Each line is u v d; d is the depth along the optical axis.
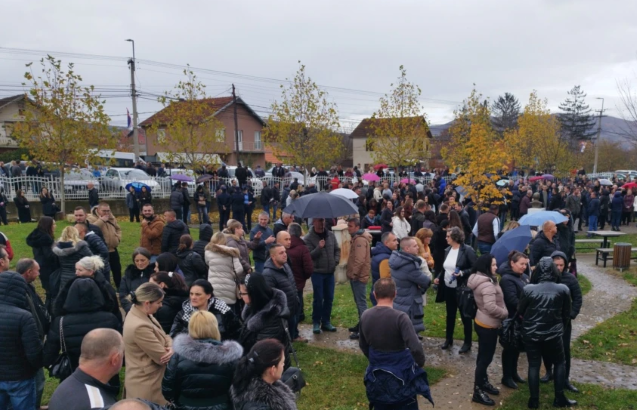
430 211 11.73
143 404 2.50
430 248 10.67
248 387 3.37
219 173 26.30
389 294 4.61
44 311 5.33
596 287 11.68
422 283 6.56
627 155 57.75
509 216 25.14
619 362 7.12
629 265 13.70
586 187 25.00
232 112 50.25
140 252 6.34
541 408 5.70
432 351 7.55
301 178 29.12
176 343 3.88
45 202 17.89
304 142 28.77
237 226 8.45
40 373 5.16
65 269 6.62
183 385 3.79
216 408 3.77
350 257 8.12
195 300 5.03
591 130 80.62
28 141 18.67
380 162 31.14
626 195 22.64
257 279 5.31
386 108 30.42
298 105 28.42
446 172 34.50
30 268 5.22
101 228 9.23
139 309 4.48
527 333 5.57
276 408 3.31
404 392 4.35
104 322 4.80
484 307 5.75
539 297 5.51
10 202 20.25
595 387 6.23
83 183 22.17
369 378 4.49
